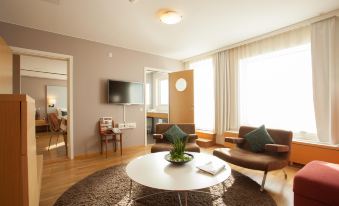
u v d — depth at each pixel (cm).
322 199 145
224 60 442
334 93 279
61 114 702
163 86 688
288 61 342
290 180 250
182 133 319
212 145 459
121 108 429
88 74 380
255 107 389
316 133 303
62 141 525
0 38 183
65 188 229
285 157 239
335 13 272
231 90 432
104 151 401
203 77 502
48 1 240
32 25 311
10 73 222
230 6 258
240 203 192
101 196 206
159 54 495
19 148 81
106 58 405
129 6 254
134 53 451
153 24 312
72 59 360
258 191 218
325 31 287
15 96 80
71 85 358
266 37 363
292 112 337
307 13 281
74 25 313
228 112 434
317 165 180
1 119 79
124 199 199
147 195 208
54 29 328
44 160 343
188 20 299
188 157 214
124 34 354
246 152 265
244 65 405
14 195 81
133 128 448
